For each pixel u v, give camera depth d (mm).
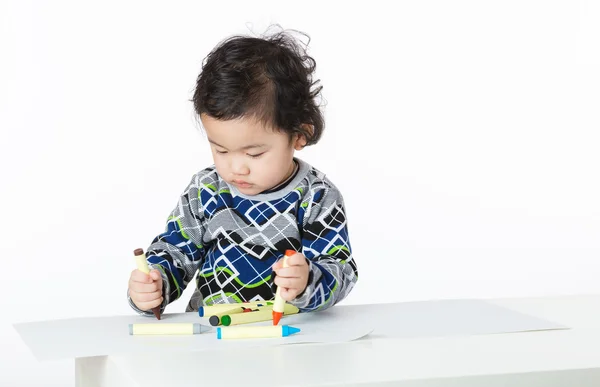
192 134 2564
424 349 927
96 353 904
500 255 2803
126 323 1075
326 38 2732
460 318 1099
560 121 2930
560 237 2889
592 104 2980
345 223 1256
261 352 906
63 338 978
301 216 1257
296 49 1327
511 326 1049
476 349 931
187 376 810
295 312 1134
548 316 1114
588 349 937
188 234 1284
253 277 1252
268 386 777
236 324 1062
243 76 1146
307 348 926
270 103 1152
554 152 2914
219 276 1262
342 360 875
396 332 1014
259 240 1259
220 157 1169
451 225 2807
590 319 1094
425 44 2814
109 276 2516
